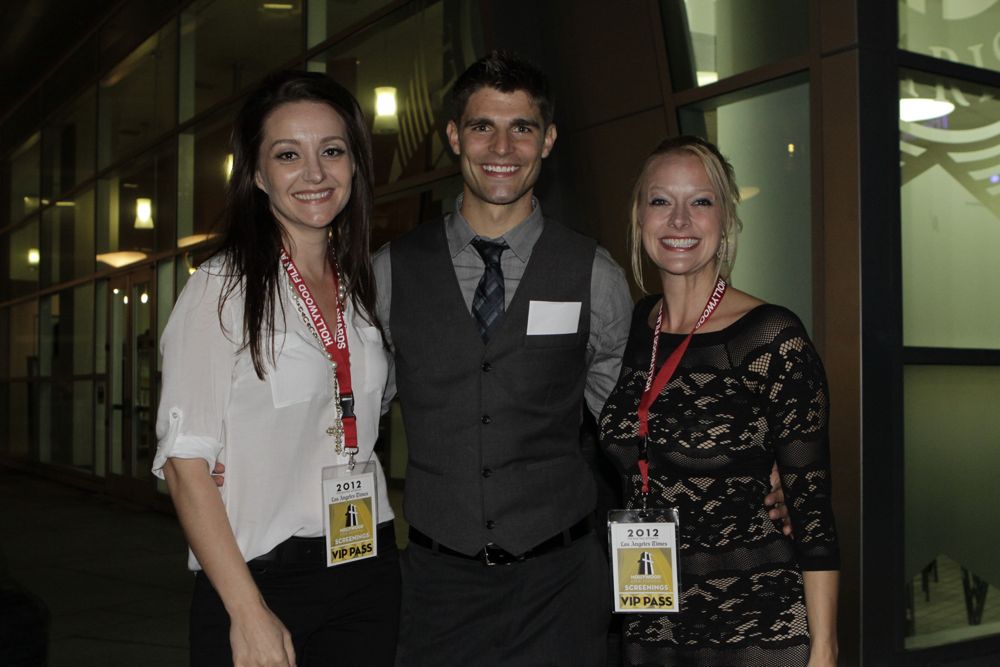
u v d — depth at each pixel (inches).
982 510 171.0
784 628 76.4
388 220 241.1
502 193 90.1
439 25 223.5
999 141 175.2
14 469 545.6
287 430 74.0
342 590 76.8
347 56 260.2
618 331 95.6
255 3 309.6
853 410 151.3
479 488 89.8
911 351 157.8
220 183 331.0
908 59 157.0
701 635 78.2
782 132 167.0
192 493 69.2
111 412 414.3
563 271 92.9
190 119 350.9
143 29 394.0
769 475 79.6
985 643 165.3
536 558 89.7
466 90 90.5
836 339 153.4
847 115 151.4
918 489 163.0
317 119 75.5
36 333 529.7
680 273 83.2
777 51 164.7
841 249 152.5
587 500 94.1
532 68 90.3
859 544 150.5
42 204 526.3
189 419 69.6
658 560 78.7
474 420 90.4
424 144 228.7
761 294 171.2
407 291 93.7
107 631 195.6
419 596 91.5
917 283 165.6
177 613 210.2
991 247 174.7
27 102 554.6
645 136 185.5
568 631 90.0
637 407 84.4
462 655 89.7
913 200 165.0
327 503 75.2
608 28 189.0
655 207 83.9
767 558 77.7
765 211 170.2
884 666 152.8
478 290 92.4
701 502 79.0
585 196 198.2
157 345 369.7
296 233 78.3
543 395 91.4
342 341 78.7
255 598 68.9
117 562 267.0
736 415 77.7
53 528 325.7
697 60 177.6
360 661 78.4
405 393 93.7
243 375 72.1
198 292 72.1
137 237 397.7
